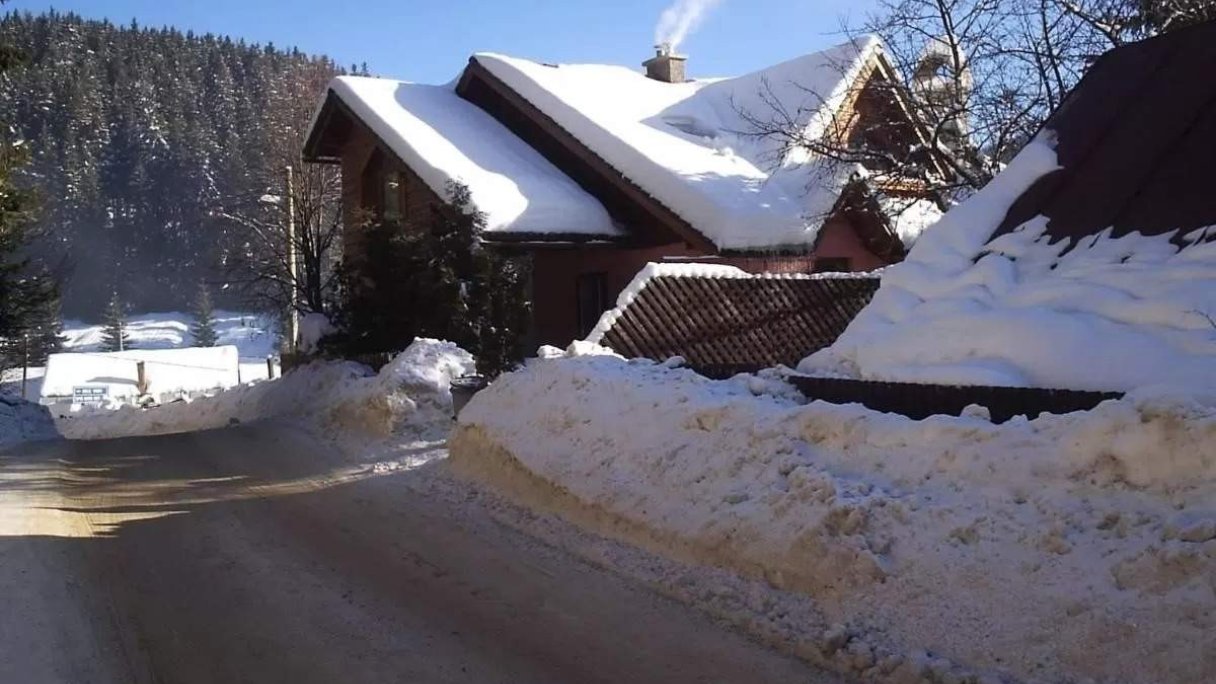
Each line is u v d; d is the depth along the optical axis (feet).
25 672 17.44
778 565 19.07
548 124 69.92
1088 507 16.10
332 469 37.24
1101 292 24.16
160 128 284.41
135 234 279.08
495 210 60.90
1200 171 26.14
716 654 17.11
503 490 29.14
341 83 77.92
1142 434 15.96
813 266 63.52
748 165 67.26
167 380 194.90
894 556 17.57
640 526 22.80
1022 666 14.92
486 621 19.38
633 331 40.68
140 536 27.53
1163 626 13.98
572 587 21.01
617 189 66.23
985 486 17.63
